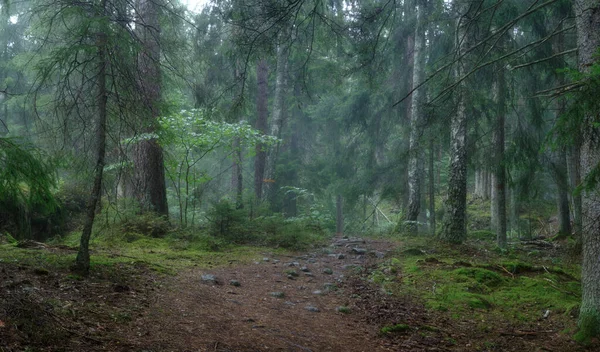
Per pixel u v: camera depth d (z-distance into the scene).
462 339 5.43
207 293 6.00
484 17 9.27
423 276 7.96
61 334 3.56
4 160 3.94
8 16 7.19
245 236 11.26
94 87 5.55
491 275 7.76
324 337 5.09
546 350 5.09
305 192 18.30
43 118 5.64
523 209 20.06
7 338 3.24
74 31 5.38
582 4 5.37
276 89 17.52
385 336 5.37
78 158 5.55
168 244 9.59
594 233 5.30
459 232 11.20
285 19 6.54
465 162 11.20
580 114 3.99
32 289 4.25
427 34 14.95
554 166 12.00
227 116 8.52
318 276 8.23
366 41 7.82
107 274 5.54
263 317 5.46
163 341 4.03
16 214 7.80
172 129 10.23
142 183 10.83
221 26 12.94
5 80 14.86
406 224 14.64
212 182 19.30
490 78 10.66
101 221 9.91
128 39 5.43
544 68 10.54
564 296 6.79
